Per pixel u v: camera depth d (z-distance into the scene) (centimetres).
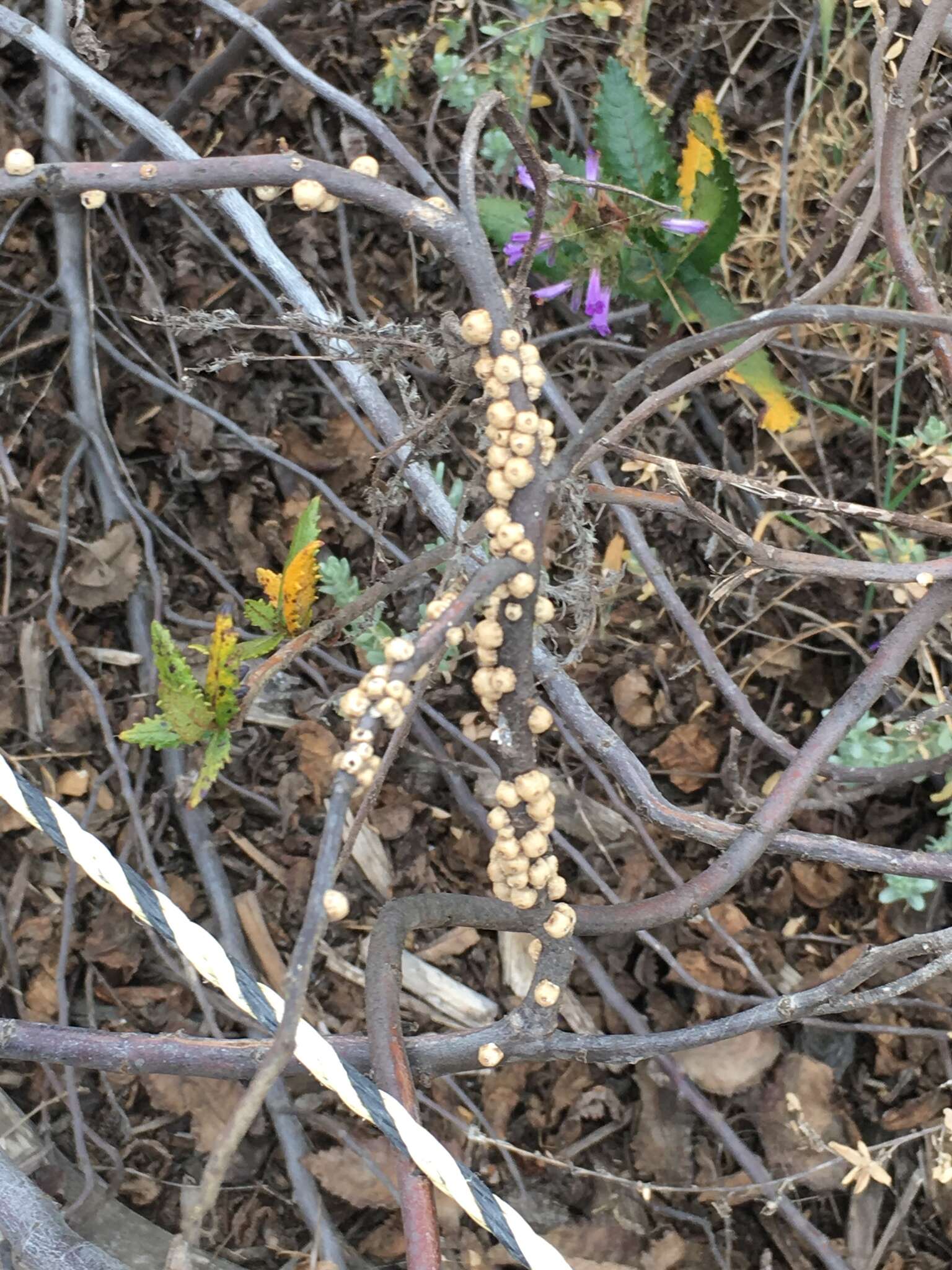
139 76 68
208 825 61
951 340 46
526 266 36
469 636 36
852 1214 56
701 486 67
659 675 65
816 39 69
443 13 68
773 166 69
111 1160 55
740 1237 56
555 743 64
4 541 64
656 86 70
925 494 67
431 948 60
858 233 54
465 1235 55
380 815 62
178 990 58
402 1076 36
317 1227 53
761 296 68
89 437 63
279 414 67
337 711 63
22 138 67
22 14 68
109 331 67
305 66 66
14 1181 46
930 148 66
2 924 57
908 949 41
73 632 63
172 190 32
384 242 69
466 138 34
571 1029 59
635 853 62
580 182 36
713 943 61
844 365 68
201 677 61
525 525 33
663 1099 58
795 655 65
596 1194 57
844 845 45
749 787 64
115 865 35
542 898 36
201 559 63
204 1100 56
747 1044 57
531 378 33
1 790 35
